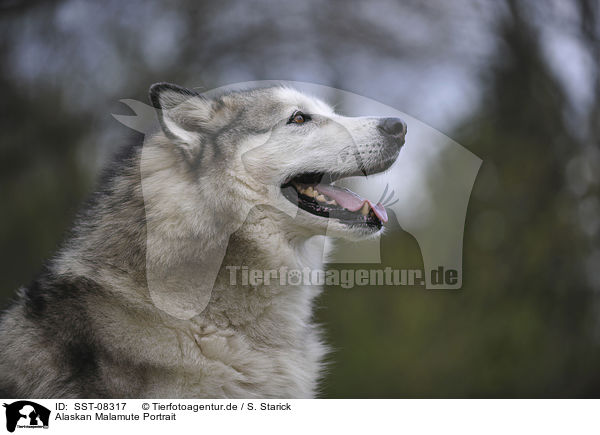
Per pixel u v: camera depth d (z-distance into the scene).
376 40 8.73
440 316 8.52
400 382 8.37
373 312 8.53
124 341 3.03
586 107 8.50
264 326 3.31
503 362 8.31
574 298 8.45
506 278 8.48
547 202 8.56
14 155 9.24
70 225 3.51
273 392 3.26
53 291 3.19
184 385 3.08
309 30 8.93
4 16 8.86
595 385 8.37
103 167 3.55
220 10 9.30
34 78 9.20
